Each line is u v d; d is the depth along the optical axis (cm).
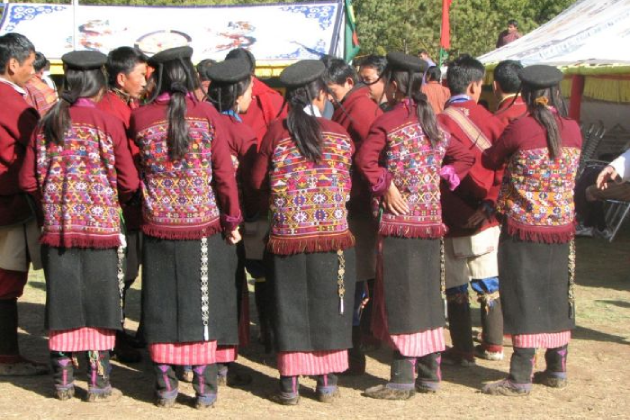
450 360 591
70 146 470
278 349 489
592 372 570
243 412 486
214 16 1495
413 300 496
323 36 1416
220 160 471
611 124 1352
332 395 503
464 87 575
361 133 548
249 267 600
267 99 603
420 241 496
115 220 482
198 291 478
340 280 482
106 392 500
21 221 534
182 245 474
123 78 561
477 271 592
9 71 527
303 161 474
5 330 545
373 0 3084
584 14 1302
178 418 473
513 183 506
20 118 516
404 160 488
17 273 543
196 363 484
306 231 477
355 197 554
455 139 524
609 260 977
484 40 3080
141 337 618
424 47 3025
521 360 516
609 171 562
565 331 521
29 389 522
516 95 543
